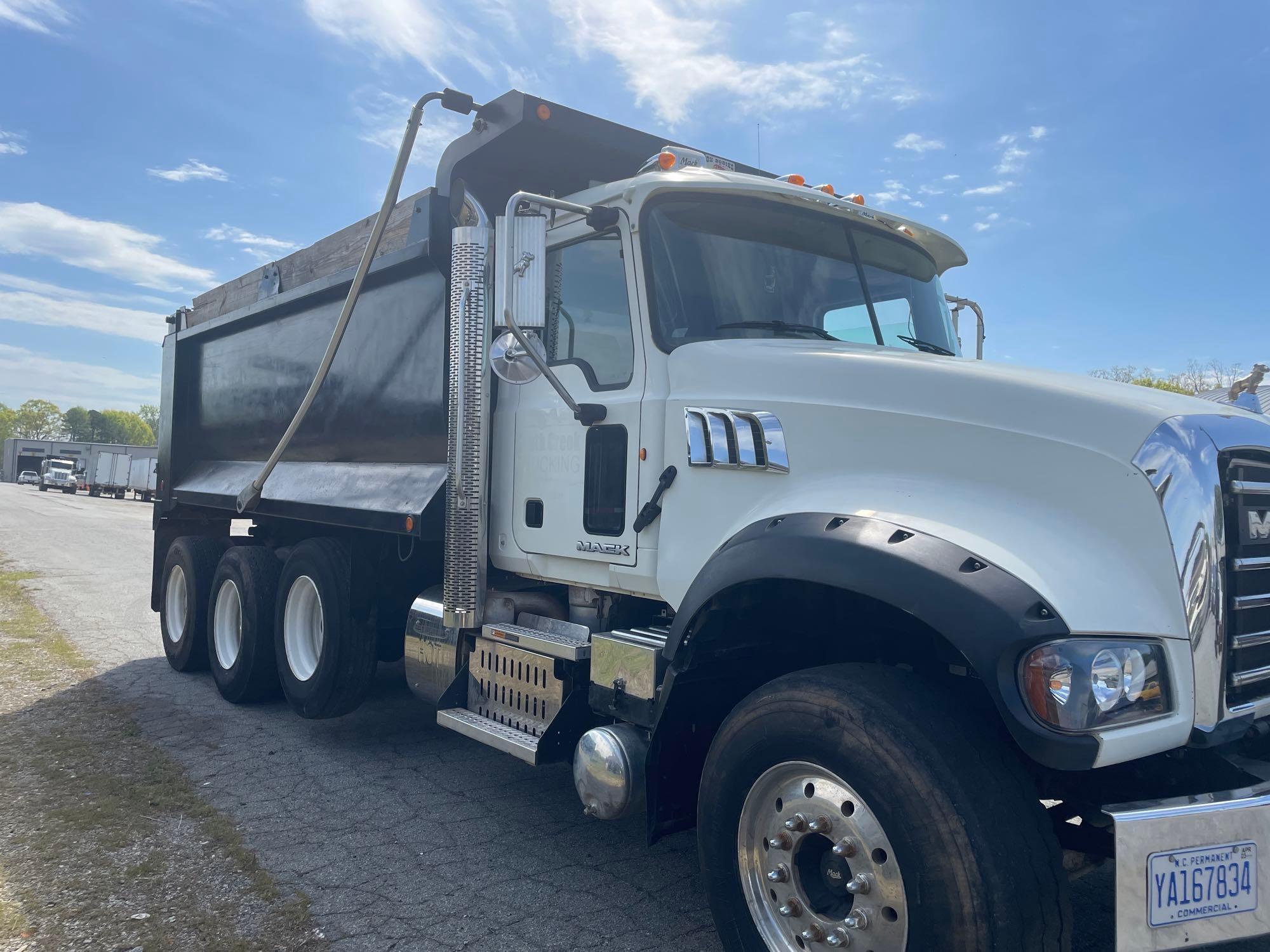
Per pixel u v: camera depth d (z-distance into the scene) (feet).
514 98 13.88
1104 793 9.30
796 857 8.87
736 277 12.47
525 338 11.44
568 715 12.69
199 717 20.21
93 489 184.14
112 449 185.88
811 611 10.40
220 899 11.59
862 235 14.03
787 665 11.10
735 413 10.85
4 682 22.85
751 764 9.14
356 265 18.65
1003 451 9.04
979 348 17.22
